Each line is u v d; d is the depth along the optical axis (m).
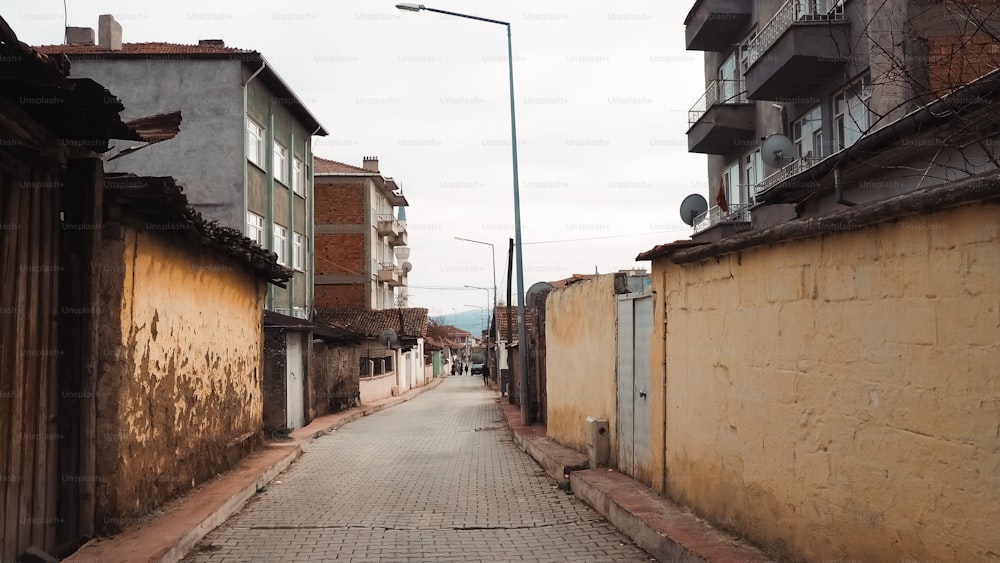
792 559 5.33
